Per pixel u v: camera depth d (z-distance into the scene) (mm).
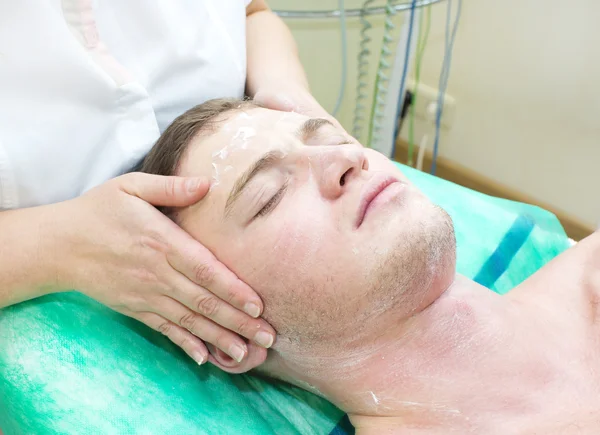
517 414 761
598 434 718
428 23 1985
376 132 1892
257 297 770
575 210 1950
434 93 2164
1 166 826
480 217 1227
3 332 846
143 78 949
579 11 1662
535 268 1183
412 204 771
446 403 787
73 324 871
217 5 1064
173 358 902
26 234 828
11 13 797
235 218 782
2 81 815
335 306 765
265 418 921
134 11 926
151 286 793
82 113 875
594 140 1792
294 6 1728
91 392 816
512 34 1857
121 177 823
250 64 1174
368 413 846
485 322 821
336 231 752
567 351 817
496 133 2057
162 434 805
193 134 870
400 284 754
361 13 1722
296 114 899
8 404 811
